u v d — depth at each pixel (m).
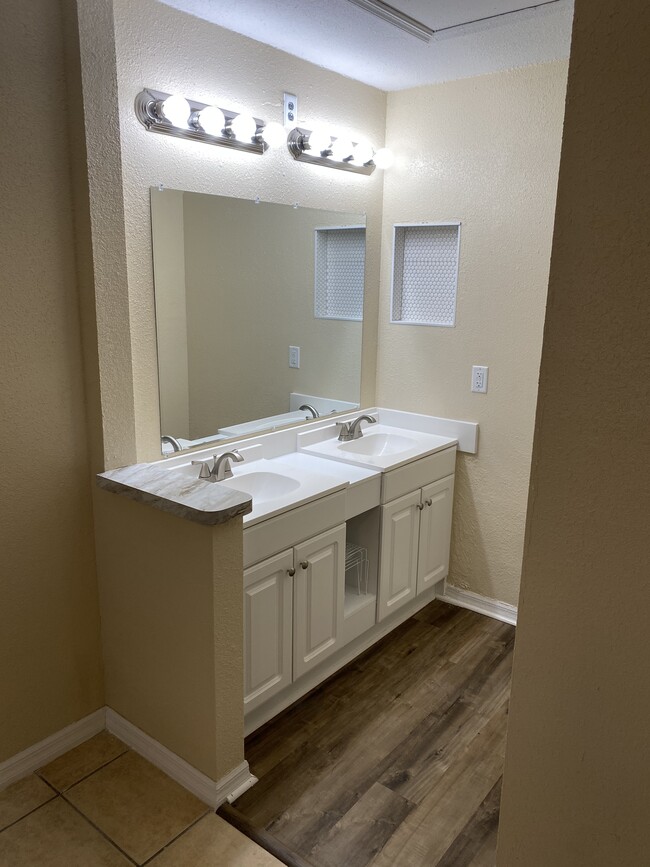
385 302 3.15
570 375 1.01
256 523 2.03
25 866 1.75
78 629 2.13
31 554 1.96
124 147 2.03
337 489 2.35
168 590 1.91
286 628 2.24
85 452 2.04
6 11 1.65
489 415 2.93
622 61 0.89
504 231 2.73
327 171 2.75
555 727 1.15
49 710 2.10
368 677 2.61
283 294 2.68
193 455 2.43
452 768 2.13
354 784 2.06
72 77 1.77
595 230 0.95
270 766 2.13
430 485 2.89
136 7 1.98
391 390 3.23
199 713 1.92
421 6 2.03
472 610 3.14
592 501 1.03
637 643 1.03
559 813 1.18
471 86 2.71
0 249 1.74
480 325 2.88
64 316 1.91
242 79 2.32
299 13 2.09
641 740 1.06
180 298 2.29
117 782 2.04
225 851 1.81
